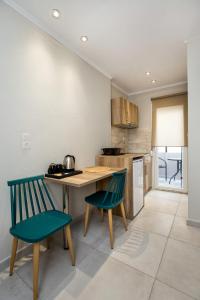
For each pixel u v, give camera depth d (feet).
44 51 5.95
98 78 9.09
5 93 4.78
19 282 4.25
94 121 8.77
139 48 7.33
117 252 5.37
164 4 5.00
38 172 5.76
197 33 6.36
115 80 10.96
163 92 12.11
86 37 6.53
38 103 5.74
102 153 9.36
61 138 6.72
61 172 6.15
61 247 5.74
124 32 6.25
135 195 7.98
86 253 5.33
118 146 11.96
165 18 5.57
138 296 3.81
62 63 6.73
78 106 7.63
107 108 9.98
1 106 4.69
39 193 5.84
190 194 6.97
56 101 6.47
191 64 6.71
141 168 8.87
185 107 11.17
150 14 5.39
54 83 6.37
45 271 4.59
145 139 12.86
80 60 7.73
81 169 7.51
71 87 7.20
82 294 3.88
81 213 7.96
